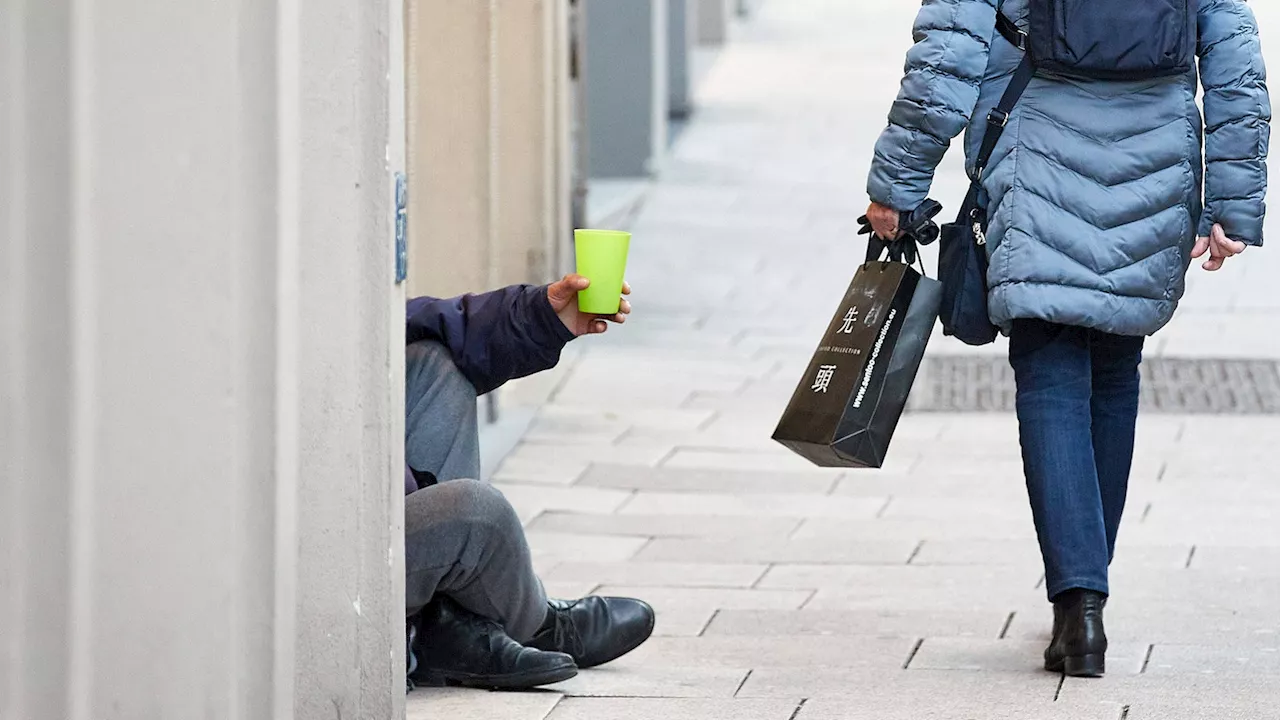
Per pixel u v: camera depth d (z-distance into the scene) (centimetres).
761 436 2059
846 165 3734
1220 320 2542
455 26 1981
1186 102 1187
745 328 2630
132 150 855
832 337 1184
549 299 1168
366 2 894
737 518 1712
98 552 874
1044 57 1161
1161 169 1174
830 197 3462
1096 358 1246
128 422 869
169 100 853
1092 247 1161
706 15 5197
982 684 1176
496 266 2022
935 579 1491
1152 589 1434
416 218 2003
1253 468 1867
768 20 5709
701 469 1911
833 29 5522
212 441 870
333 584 934
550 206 2223
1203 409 2116
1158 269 1178
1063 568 1179
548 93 2194
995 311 1176
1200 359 2338
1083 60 1153
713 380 2341
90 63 850
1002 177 1176
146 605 878
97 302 862
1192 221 1202
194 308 863
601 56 3616
